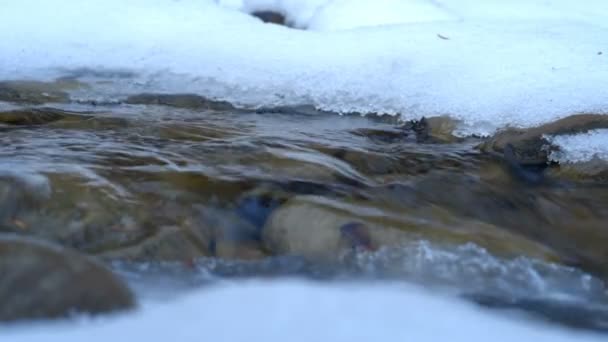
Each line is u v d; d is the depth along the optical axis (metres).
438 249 2.44
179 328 1.87
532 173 2.83
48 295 1.96
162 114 3.14
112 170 2.68
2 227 2.47
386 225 2.48
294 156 2.82
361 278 2.38
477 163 2.86
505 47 3.34
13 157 2.74
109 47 3.47
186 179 2.66
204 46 3.46
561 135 2.92
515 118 3.01
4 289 1.97
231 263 2.43
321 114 3.16
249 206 2.60
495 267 2.42
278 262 2.43
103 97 3.25
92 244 2.46
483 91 3.13
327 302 1.94
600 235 2.61
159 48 3.46
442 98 3.13
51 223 2.48
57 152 2.79
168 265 2.41
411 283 2.37
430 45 3.38
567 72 3.16
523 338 1.92
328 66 3.33
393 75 3.26
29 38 3.50
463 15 3.66
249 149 2.86
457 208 2.66
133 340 1.85
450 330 1.91
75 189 2.56
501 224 2.63
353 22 3.63
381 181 2.74
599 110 2.97
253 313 1.91
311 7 3.75
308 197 2.58
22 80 3.31
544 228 2.63
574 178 2.81
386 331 1.88
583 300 2.35
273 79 3.30
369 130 3.05
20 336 1.87
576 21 3.59
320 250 2.45
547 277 2.41
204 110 3.19
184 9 3.69
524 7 3.70
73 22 3.58
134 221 2.51
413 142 2.99
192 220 2.53
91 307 1.96
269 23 3.63
